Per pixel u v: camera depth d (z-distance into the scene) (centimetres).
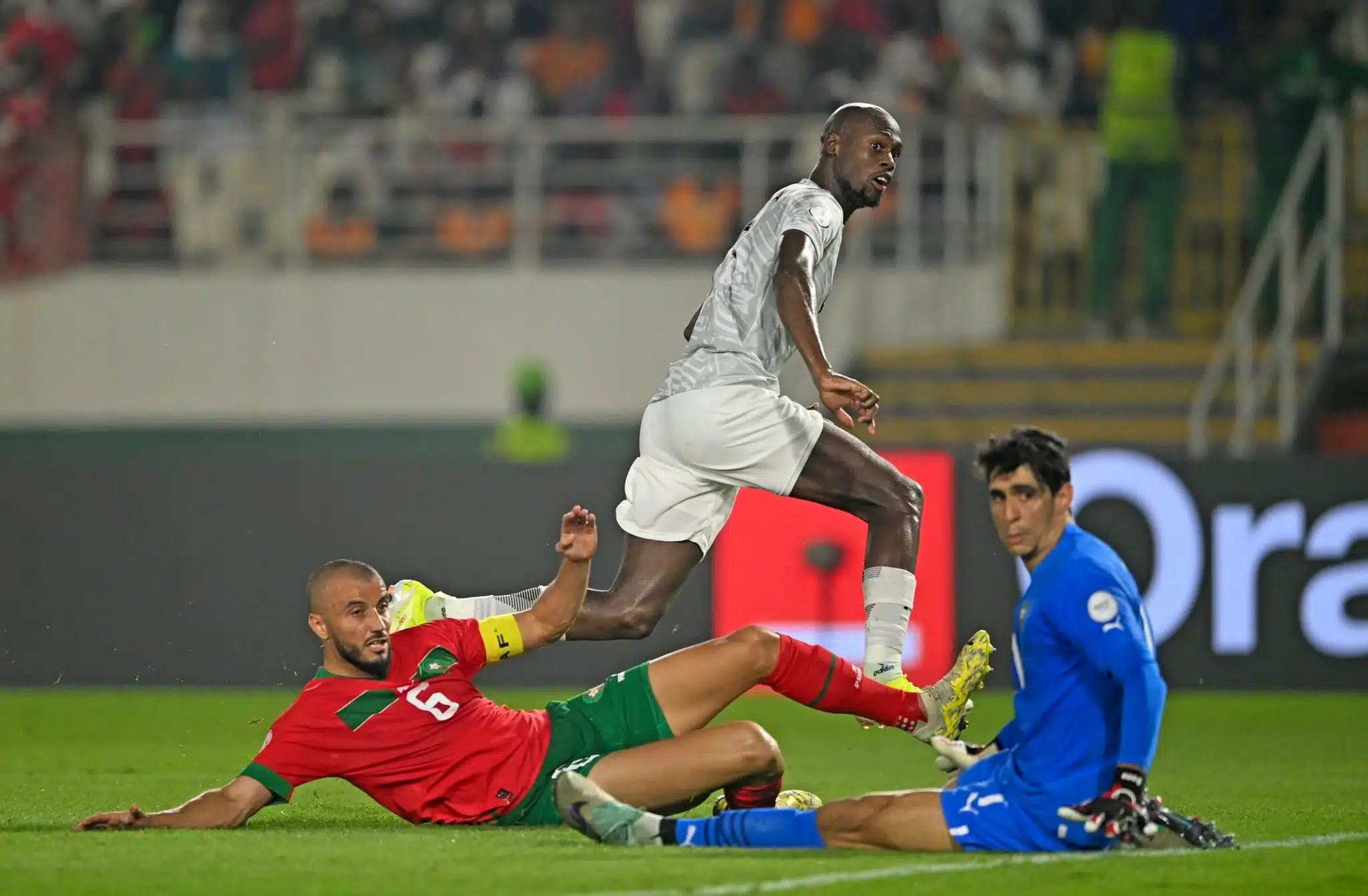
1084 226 5753
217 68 6288
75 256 6003
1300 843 1753
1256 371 5453
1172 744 3269
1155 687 1505
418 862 1582
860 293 5738
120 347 5981
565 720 1861
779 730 3709
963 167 5756
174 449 5978
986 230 5741
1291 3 5681
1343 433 5350
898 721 1894
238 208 6012
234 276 5975
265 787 1817
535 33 6391
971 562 4362
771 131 5888
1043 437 1579
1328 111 5362
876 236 5819
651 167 6009
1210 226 5659
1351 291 5531
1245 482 4350
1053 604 1545
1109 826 1499
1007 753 1622
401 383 5956
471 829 1838
